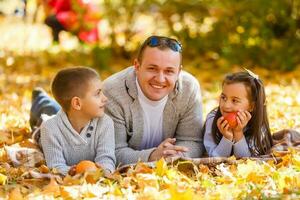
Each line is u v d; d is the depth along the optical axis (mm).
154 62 4617
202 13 9930
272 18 9820
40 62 10430
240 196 3838
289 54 9742
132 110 4879
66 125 4648
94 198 3893
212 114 5012
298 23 9750
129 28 10070
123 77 4922
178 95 4910
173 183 4043
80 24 10242
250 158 4664
